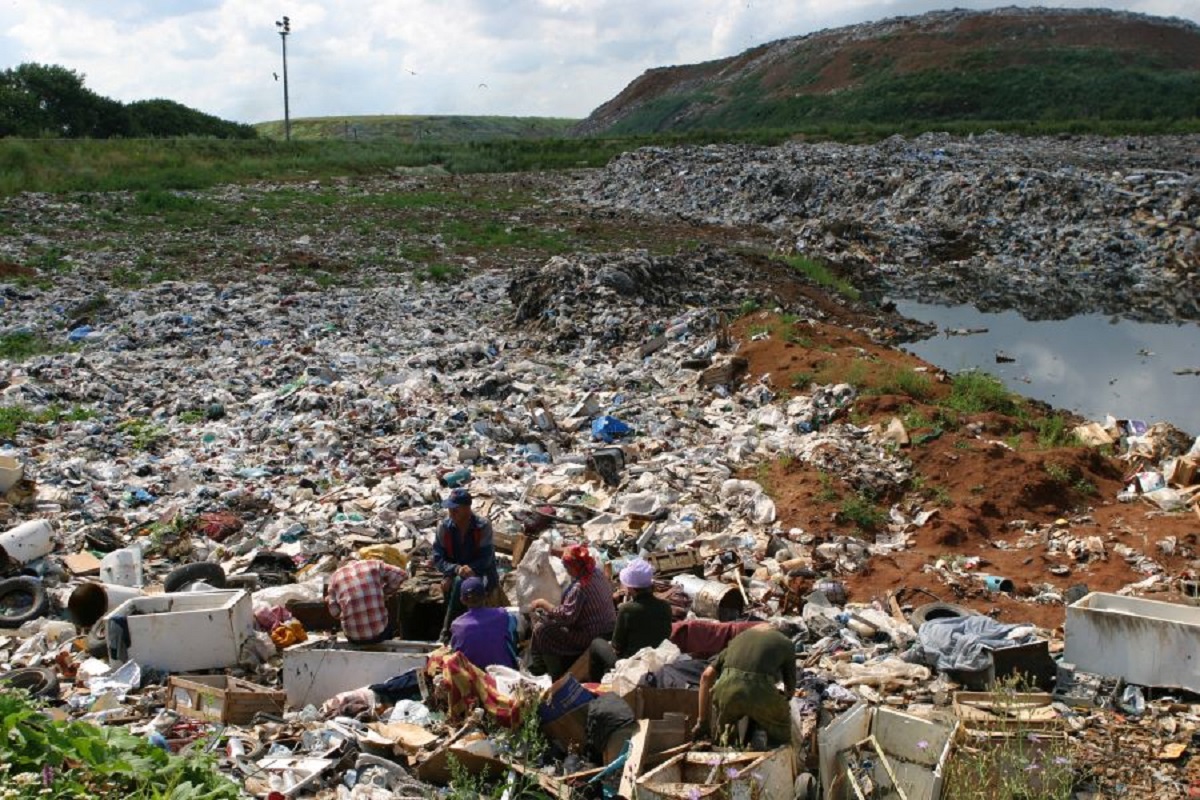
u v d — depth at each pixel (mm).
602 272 21969
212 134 75812
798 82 96000
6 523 10500
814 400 15391
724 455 13594
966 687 7719
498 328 21375
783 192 39375
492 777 5879
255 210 36188
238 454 13359
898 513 12156
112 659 7551
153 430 14180
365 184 45594
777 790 5578
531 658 8102
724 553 10414
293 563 9984
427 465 13148
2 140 48312
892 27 98438
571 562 8039
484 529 8586
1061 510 12070
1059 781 6012
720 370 17016
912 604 9789
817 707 7070
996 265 31031
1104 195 33406
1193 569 10375
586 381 17297
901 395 15164
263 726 6609
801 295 24484
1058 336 23312
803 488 12227
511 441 14305
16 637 8258
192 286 23391
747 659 6367
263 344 19141
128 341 19047
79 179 39781
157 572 9789
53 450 13203
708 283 23344
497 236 32438
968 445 13156
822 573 10453
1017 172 35719
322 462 13164
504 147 60125
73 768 5172
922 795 5832
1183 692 7523
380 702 7016
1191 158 41250
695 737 6430
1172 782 6477
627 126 111062
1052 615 9500
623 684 6949
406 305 22859
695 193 42000
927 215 35281
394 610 8500
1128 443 14086
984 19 92625
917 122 65688
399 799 5609
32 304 21469
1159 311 25953
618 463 12867
